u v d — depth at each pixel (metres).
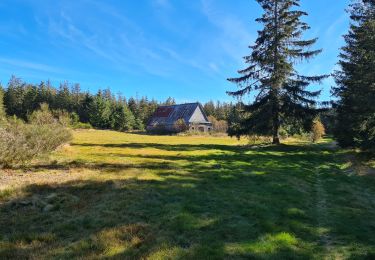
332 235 7.31
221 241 6.54
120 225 7.04
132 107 98.44
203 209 8.48
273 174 14.09
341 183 13.30
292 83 27.59
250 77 28.47
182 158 18.75
